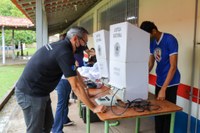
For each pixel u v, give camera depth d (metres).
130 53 2.00
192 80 2.66
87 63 4.21
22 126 3.62
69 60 1.90
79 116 3.88
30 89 2.04
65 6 6.89
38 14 3.71
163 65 2.47
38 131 2.15
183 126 2.87
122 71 2.07
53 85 2.15
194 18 2.62
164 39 2.39
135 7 4.14
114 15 5.36
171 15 3.04
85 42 2.05
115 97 2.18
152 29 2.34
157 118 2.72
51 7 6.44
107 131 1.83
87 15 8.78
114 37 2.12
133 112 1.91
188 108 2.77
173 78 2.46
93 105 1.94
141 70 2.09
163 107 2.04
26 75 2.05
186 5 2.75
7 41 22.03
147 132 3.21
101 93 2.42
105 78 2.66
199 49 2.55
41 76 2.03
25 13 6.68
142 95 2.14
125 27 1.95
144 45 2.04
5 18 14.30
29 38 23.78
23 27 14.76
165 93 2.46
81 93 1.90
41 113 2.13
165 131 2.57
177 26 2.93
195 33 2.58
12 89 6.32
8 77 8.88
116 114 1.86
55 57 1.95
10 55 20.88
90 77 2.96
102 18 6.53
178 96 2.95
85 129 3.36
